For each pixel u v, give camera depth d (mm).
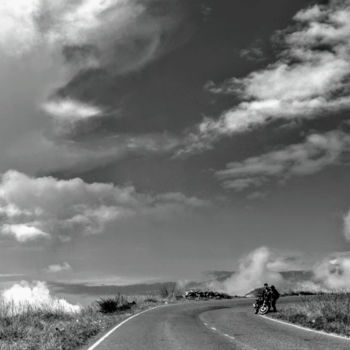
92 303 28531
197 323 19734
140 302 38469
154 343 13117
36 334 14086
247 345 12438
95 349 11984
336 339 13422
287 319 21047
